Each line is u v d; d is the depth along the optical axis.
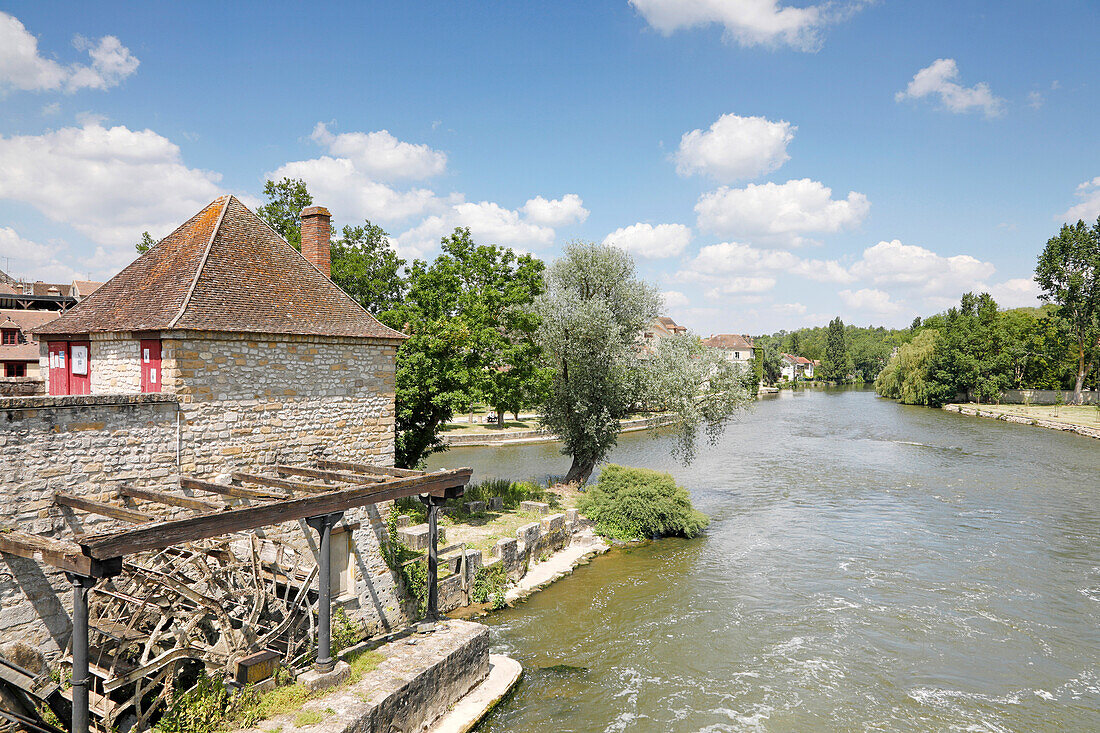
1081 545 22.53
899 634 15.87
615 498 24.78
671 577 19.88
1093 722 12.25
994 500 29.12
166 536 8.62
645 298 29.75
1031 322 74.25
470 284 26.41
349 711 9.91
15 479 9.52
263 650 11.15
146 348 12.16
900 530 24.56
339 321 14.71
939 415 67.06
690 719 12.23
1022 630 16.06
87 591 8.41
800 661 14.55
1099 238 67.19
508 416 60.41
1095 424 52.41
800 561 21.25
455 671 12.22
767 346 131.50
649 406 28.80
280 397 13.22
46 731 8.75
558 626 16.34
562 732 11.81
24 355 41.97
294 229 29.72
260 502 12.52
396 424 22.72
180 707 9.73
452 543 19.56
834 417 65.44
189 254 13.78
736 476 35.16
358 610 14.12
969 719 12.35
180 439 11.59
